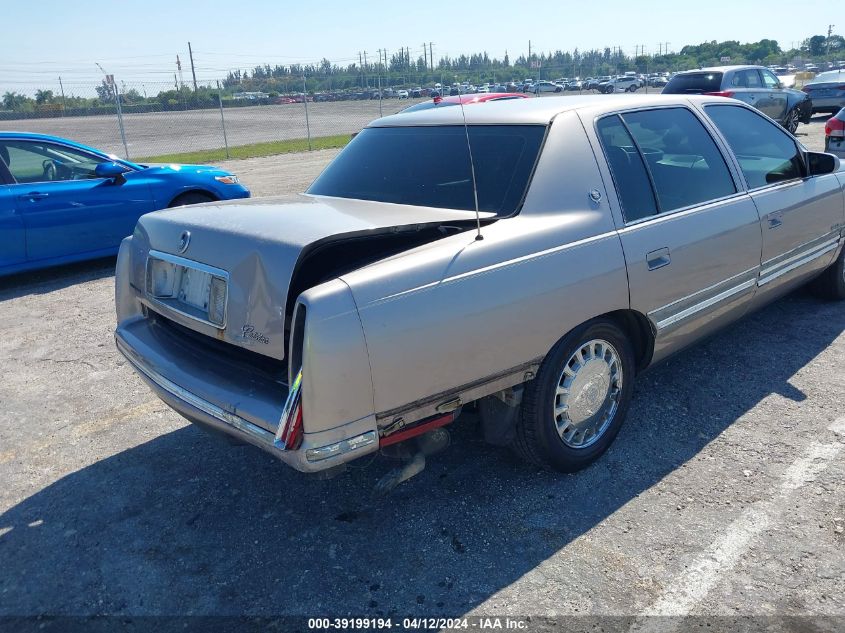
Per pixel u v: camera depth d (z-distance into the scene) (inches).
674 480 131.3
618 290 128.0
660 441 144.7
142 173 307.7
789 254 177.5
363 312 98.3
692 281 144.8
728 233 152.4
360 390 98.4
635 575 107.7
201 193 327.0
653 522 119.7
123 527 124.6
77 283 287.1
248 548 117.9
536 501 126.7
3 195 268.8
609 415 137.8
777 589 103.7
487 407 124.6
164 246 126.3
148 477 140.2
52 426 162.9
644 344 143.0
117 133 1147.3
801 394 162.2
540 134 131.4
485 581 107.8
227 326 109.5
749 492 126.8
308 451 96.9
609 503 125.3
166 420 164.2
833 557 109.8
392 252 114.4
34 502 133.0
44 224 279.1
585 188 129.1
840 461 135.0
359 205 130.1
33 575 113.2
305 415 96.3
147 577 111.9
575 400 128.6
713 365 178.7
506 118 139.1
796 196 177.5
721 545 113.3
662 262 136.3
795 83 1680.6
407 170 141.2
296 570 112.1
